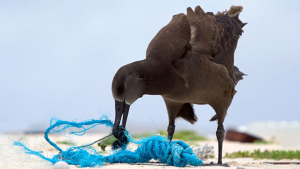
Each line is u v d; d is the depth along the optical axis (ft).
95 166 24.70
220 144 30.96
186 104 33.45
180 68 27.22
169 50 27.17
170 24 29.55
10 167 24.80
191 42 29.19
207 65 28.63
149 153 26.35
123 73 25.79
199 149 34.32
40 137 44.86
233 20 34.88
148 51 27.94
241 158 38.11
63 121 26.37
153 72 26.27
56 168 22.97
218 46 30.94
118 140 27.04
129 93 25.81
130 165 25.36
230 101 31.24
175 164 25.38
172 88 27.40
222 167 26.55
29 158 28.09
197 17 31.71
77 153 26.18
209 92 29.58
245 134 63.10
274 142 57.52
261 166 28.66
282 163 32.12
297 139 59.88
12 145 31.45
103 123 26.71
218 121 31.14
